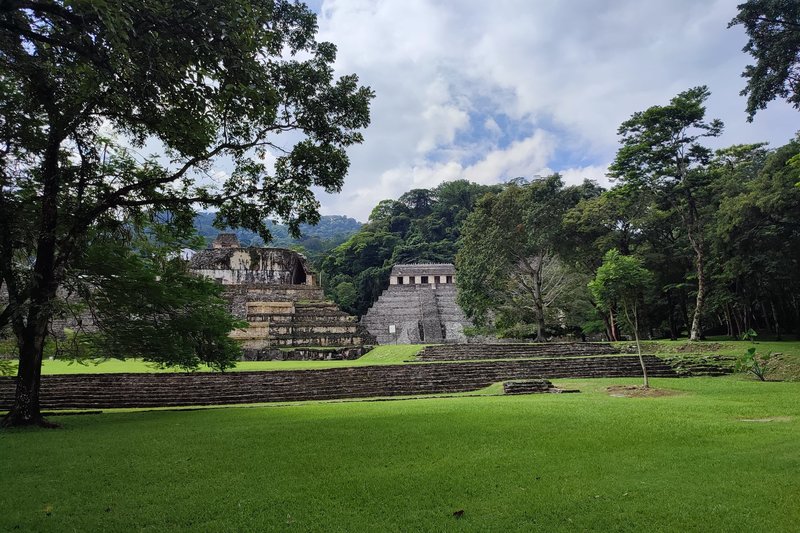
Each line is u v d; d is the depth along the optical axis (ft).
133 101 30.50
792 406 37.55
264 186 41.93
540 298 107.65
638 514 15.34
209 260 140.97
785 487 17.19
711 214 91.45
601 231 107.14
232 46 26.63
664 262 101.55
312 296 132.57
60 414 45.68
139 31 24.52
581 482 18.67
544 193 102.37
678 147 85.66
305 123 39.83
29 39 27.66
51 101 34.06
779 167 75.56
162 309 45.83
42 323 37.47
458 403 45.52
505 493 17.71
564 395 51.60
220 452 25.35
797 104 66.03
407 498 17.44
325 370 66.74
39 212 39.99
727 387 53.67
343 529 14.85
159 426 36.06
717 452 22.52
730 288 98.58
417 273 197.36
